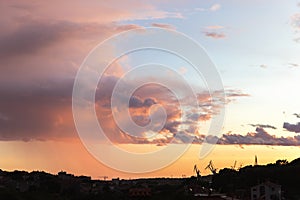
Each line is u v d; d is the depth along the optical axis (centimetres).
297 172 12369
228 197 11025
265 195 10744
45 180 14212
